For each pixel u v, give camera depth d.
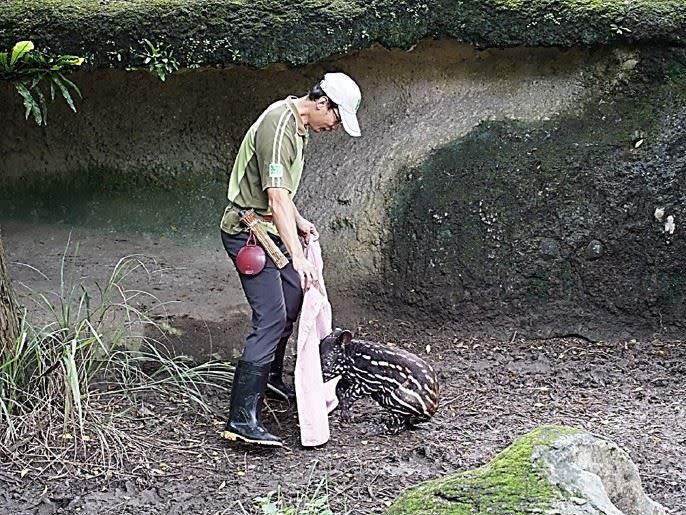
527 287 5.38
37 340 4.02
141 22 4.96
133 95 5.75
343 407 4.20
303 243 4.16
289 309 4.16
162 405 4.31
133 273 5.50
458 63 5.58
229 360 4.98
